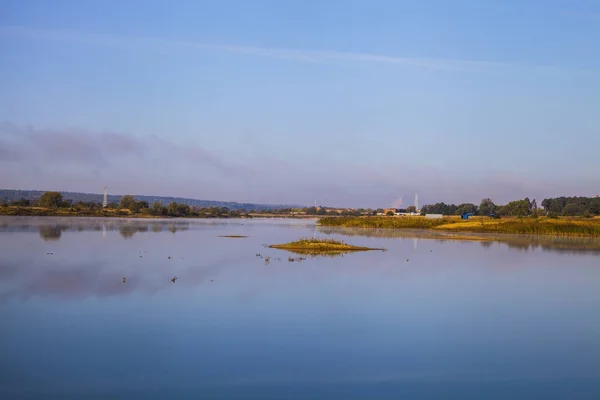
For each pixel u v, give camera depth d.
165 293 36.22
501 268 54.81
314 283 42.16
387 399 19.56
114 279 41.22
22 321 28.28
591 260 63.69
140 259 54.66
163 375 21.25
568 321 31.30
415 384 21.06
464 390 20.59
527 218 165.75
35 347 24.19
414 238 103.50
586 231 117.88
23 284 38.06
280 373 21.77
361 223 160.75
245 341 25.78
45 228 104.38
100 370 21.62
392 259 61.41
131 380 20.69
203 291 37.34
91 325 27.83
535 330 29.19
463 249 77.75
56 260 51.84
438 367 23.00
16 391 19.52
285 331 27.64
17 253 57.28
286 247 73.62
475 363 23.61
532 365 23.53
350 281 43.72
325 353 24.36
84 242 73.69
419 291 39.94
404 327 29.14
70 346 24.44
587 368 23.22
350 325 29.19
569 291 41.25
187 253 62.81
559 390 20.81
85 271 44.97
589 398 20.05
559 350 25.67
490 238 105.81
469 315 32.38
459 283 44.25
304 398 19.47
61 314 29.88
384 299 36.47
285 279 43.78
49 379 20.64
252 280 42.75
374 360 23.64
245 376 21.36
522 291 40.97
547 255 69.75
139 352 23.81
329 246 74.12
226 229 131.12
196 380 20.83
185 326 28.05
